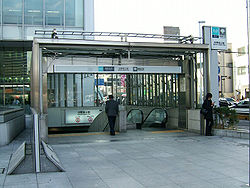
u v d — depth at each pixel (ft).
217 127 40.16
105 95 66.18
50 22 67.82
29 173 19.79
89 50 39.55
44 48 36.52
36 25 67.31
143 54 43.57
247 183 17.62
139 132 43.50
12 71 75.51
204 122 40.09
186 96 43.93
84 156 25.91
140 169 21.16
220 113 39.75
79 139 36.50
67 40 35.50
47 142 33.86
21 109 46.96
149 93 58.49
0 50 74.64
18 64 75.66
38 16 67.46
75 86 63.67
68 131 64.59
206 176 19.24
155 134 40.86
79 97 63.93
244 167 21.65
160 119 52.54
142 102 61.77
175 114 48.01
